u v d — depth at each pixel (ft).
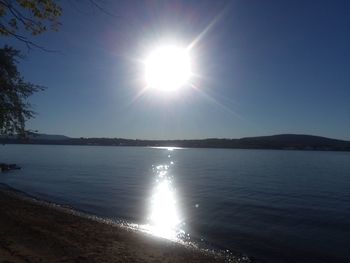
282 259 50.16
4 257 33.71
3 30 21.67
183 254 46.16
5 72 90.94
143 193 120.67
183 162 344.69
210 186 145.18
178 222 73.92
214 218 78.89
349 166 290.76
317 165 304.30
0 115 90.68
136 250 44.37
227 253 51.62
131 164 296.10
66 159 349.41
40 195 108.88
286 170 241.96
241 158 442.91
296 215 83.82
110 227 59.41
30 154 462.60
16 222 52.39
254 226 71.10
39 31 21.90
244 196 116.06
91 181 155.63
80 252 39.37
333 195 120.78
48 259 35.37
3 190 113.80
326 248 55.98
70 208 85.61
